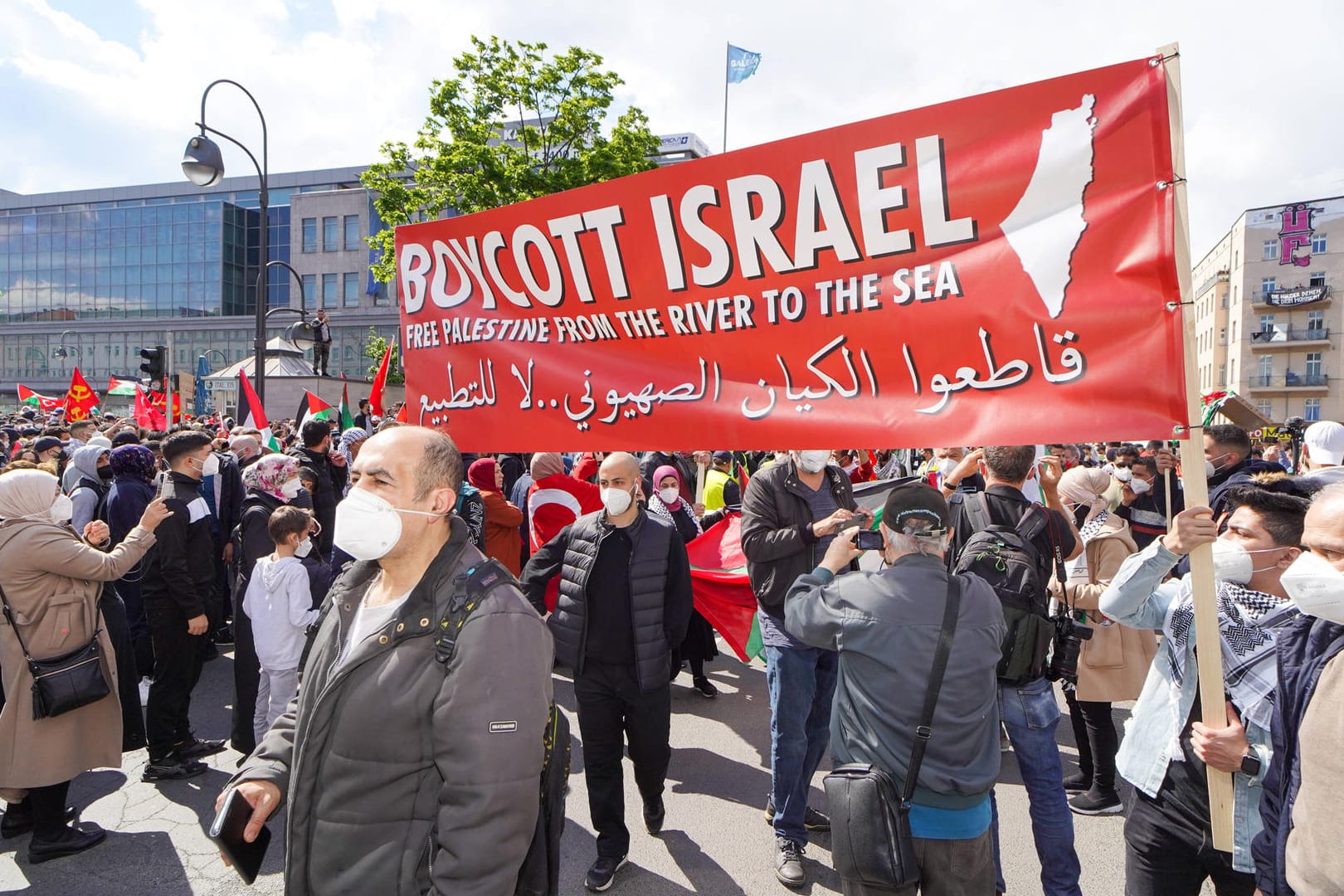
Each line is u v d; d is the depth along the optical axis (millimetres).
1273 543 2258
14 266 64938
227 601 7055
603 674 3547
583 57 21203
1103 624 3957
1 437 10734
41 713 3529
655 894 3432
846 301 2797
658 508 6402
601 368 3395
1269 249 64812
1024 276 2463
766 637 3670
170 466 4598
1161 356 2238
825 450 2836
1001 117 2492
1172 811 2357
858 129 2734
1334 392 62844
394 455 1875
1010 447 3395
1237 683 2201
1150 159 2264
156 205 61562
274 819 4004
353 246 49594
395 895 1666
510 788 1629
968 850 2305
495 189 20656
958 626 2311
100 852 3773
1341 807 1647
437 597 1780
